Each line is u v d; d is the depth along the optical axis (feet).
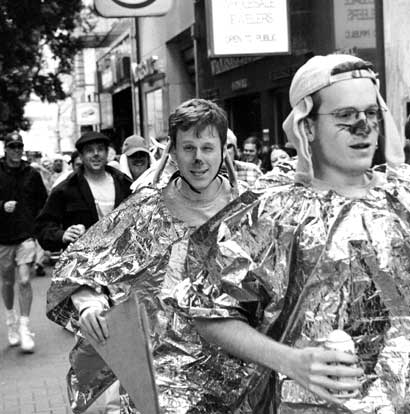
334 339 7.24
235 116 57.41
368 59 38.81
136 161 24.72
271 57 48.91
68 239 17.81
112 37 99.04
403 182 8.08
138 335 9.45
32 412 19.17
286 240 7.77
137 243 11.85
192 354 10.84
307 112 7.76
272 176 8.53
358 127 7.63
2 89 69.05
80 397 12.51
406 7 35.76
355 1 38.78
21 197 26.73
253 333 7.75
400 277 7.64
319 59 7.78
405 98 35.88
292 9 41.29
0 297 35.68
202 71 60.08
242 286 7.83
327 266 7.61
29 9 63.41
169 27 71.36
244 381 8.89
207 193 11.67
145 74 79.15
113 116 103.04
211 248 8.04
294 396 7.69
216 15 40.63
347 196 7.84
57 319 12.45
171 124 11.35
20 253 26.05
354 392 7.29
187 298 8.06
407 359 7.52
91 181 19.44
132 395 9.68
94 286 11.85
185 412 10.62
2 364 24.16
